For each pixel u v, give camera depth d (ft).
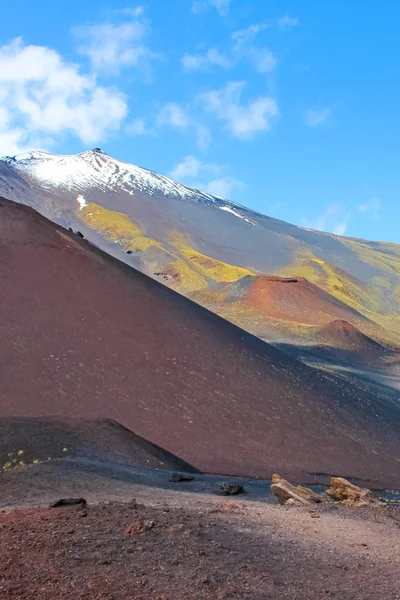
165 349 147.43
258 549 36.37
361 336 492.13
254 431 126.00
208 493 67.56
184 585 29.30
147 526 38.14
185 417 122.52
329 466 120.98
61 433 87.81
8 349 128.06
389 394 274.57
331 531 43.45
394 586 31.76
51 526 38.14
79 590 27.99
